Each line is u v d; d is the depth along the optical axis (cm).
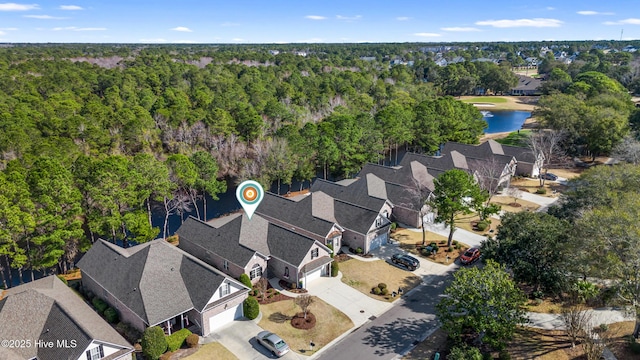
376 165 7312
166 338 3466
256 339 3641
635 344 3297
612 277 3428
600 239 3459
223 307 3809
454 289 3434
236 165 8219
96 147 7506
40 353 3134
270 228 4944
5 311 3256
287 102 11525
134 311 3588
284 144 7344
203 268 3919
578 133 9206
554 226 4031
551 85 16275
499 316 3225
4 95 9656
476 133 10212
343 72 16575
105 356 3181
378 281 4650
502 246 4125
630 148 7544
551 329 3697
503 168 7488
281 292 4425
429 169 7231
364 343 3606
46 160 5109
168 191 6078
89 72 13538
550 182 8031
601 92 12762
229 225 4894
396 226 6084
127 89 11356
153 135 8431
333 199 5853
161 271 3891
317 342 3631
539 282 3912
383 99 13575
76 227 4738
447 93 19088
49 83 11431
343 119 8106
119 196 5044
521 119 14475
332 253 4791
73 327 3198
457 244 5475
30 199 4553
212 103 10200
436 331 3756
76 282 4559
